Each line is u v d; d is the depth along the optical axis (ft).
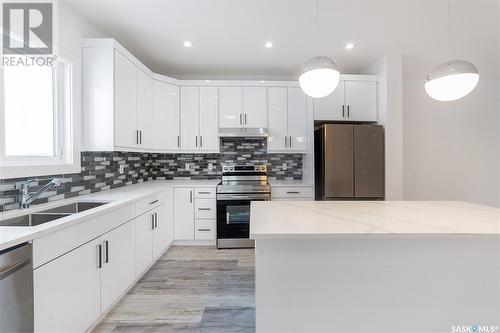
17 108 6.03
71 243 4.69
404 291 4.25
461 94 4.66
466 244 4.22
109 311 6.27
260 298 4.20
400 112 10.64
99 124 7.67
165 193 9.96
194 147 11.69
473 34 9.07
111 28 8.47
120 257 6.46
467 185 13.76
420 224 4.26
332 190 10.55
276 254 4.19
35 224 5.53
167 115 11.15
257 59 11.13
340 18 7.98
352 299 4.25
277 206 5.88
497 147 13.88
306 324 4.24
